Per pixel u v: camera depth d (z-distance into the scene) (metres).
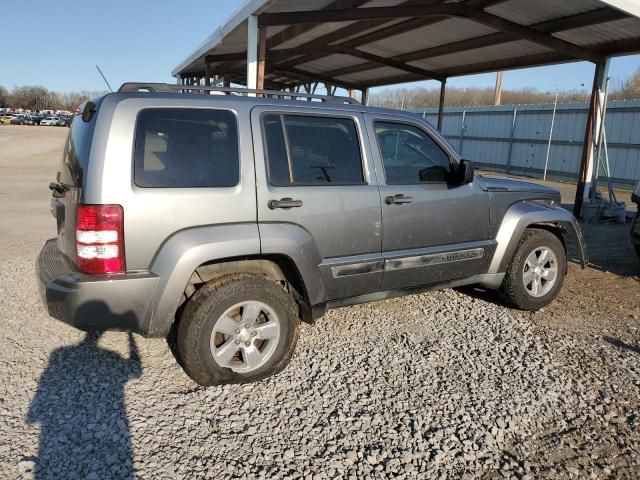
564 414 3.22
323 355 3.92
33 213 9.69
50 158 23.94
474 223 4.47
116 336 4.14
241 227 3.32
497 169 25.00
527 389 3.48
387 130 4.08
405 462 2.72
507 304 4.99
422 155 4.25
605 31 8.45
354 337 4.27
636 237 6.72
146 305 3.09
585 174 10.82
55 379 3.44
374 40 10.29
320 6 7.80
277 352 3.53
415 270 4.17
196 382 3.40
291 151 3.59
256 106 3.51
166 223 3.12
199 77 18.56
